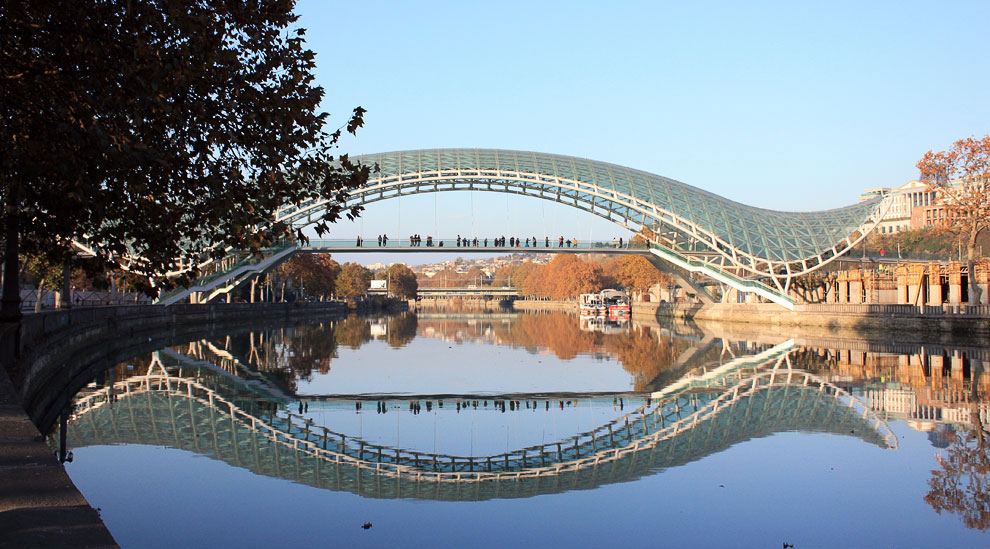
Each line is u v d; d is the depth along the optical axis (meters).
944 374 41.19
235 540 15.36
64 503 7.82
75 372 40.97
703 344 66.50
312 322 114.25
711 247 102.06
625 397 34.81
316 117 17.73
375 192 100.62
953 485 19.53
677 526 16.59
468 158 103.19
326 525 16.52
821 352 56.34
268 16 17.77
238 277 95.56
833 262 110.75
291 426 27.39
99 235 19.17
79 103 16.48
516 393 36.06
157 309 71.94
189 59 15.72
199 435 25.50
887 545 15.33
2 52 16.20
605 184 103.88
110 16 15.94
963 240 74.44
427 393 35.94
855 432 26.19
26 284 88.81
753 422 28.39
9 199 18.36
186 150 17.58
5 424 12.12
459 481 20.56
